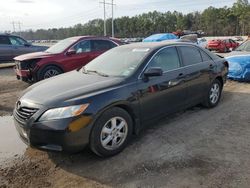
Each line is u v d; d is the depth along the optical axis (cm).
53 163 392
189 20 10888
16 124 395
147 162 387
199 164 378
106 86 405
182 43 552
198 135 472
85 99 370
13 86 934
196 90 555
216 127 506
